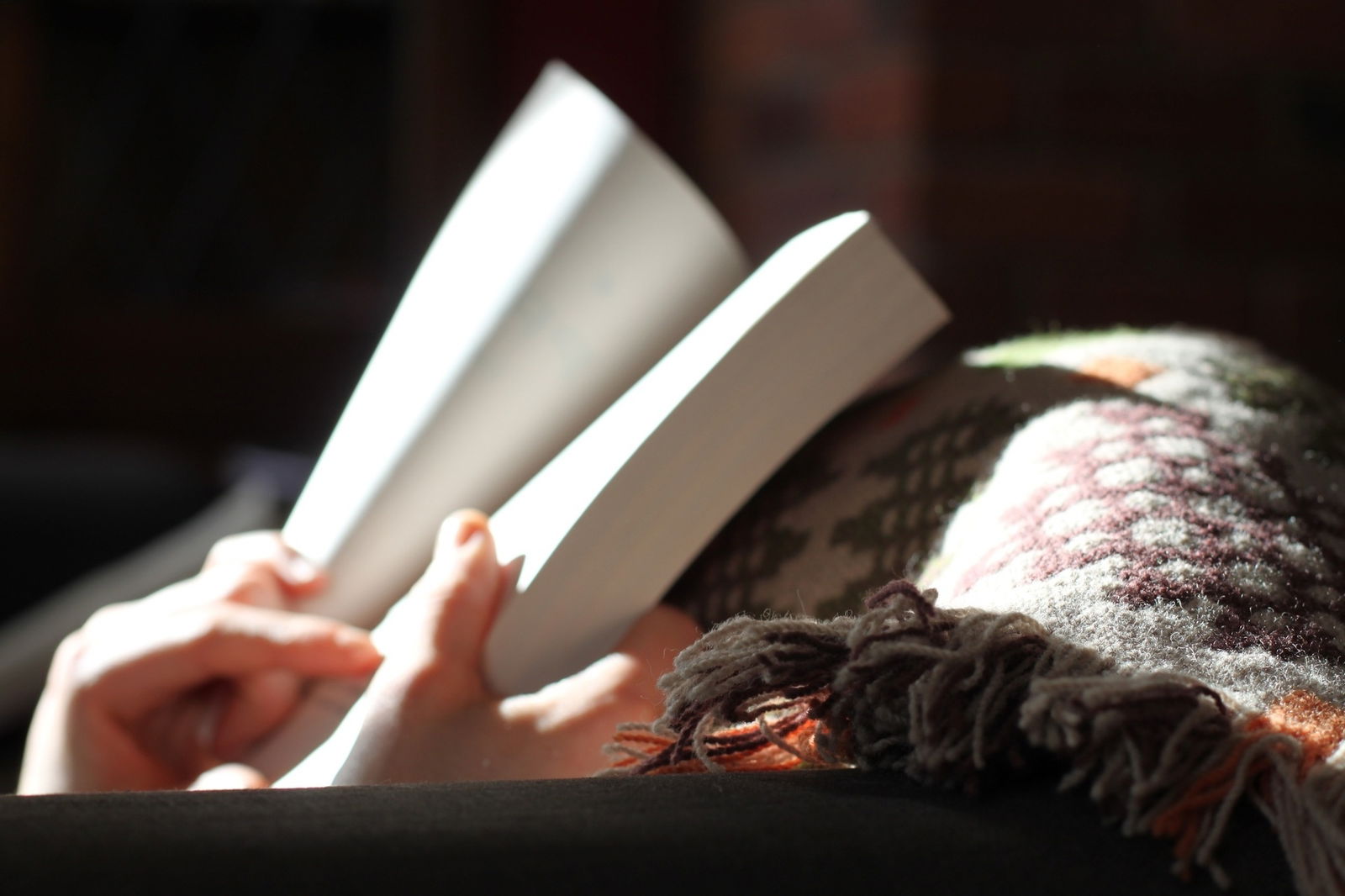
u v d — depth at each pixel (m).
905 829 0.44
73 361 1.97
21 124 1.93
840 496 0.59
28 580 1.31
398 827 0.44
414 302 0.66
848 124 1.45
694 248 0.62
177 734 0.62
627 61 1.85
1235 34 1.42
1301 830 0.44
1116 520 0.51
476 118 1.91
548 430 0.63
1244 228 1.43
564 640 0.57
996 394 0.58
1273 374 0.58
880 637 0.48
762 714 0.49
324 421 1.99
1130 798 0.45
